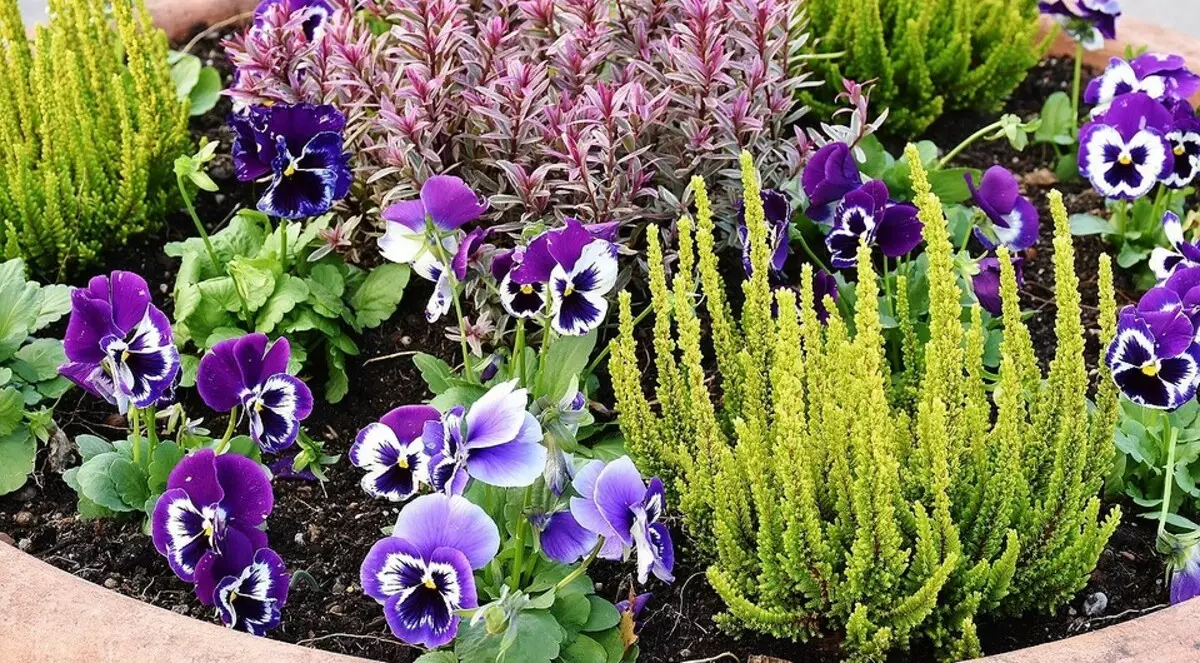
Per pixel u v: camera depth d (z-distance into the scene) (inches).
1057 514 38.4
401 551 35.7
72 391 44.6
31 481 42.5
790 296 37.3
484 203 42.2
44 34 50.3
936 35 55.0
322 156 43.3
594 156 43.8
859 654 37.8
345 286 46.7
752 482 37.4
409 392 45.3
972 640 36.9
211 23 56.1
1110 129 47.1
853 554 37.5
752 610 37.4
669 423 40.9
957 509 38.8
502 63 45.3
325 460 42.1
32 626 36.0
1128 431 41.6
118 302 38.3
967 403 38.7
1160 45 55.5
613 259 39.1
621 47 46.5
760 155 45.7
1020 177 53.2
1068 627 39.2
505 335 44.9
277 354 39.1
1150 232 49.2
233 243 46.8
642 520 36.1
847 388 37.8
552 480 36.3
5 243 46.7
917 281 44.8
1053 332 47.4
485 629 37.1
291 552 41.3
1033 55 54.6
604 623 38.5
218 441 41.0
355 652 39.1
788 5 46.4
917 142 53.3
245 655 35.5
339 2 47.8
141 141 48.2
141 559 40.7
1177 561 38.6
